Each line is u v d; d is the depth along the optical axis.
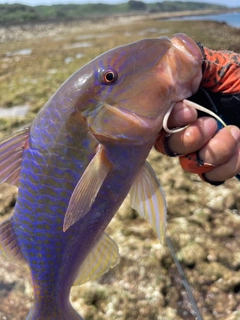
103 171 0.22
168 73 0.21
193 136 0.20
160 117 0.21
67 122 0.22
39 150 0.22
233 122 0.23
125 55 0.21
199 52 0.21
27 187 0.23
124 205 0.48
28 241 0.24
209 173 0.22
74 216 0.21
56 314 0.26
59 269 0.25
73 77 0.22
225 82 0.22
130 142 0.22
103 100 0.21
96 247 0.26
